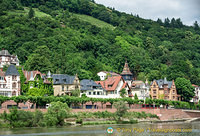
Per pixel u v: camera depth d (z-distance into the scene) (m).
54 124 106.62
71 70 188.25
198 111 160.50
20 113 102.81
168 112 147.75
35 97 113.19
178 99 184.88
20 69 135.75
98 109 124.94
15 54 199.50
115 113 126.81
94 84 151.88
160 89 182.75
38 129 98.56
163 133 100.25
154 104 151.88
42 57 176.00
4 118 100.94
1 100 106.12
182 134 99.75
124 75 184.00
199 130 111.94
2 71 134.00
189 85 185.50
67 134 91.31
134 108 139.38
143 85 169.50
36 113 105.69
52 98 117.31
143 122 131.50
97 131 99.25
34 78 134.25
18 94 130.12
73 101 122.50
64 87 144.88
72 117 114.81
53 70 179.62
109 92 154.00
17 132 91.44
